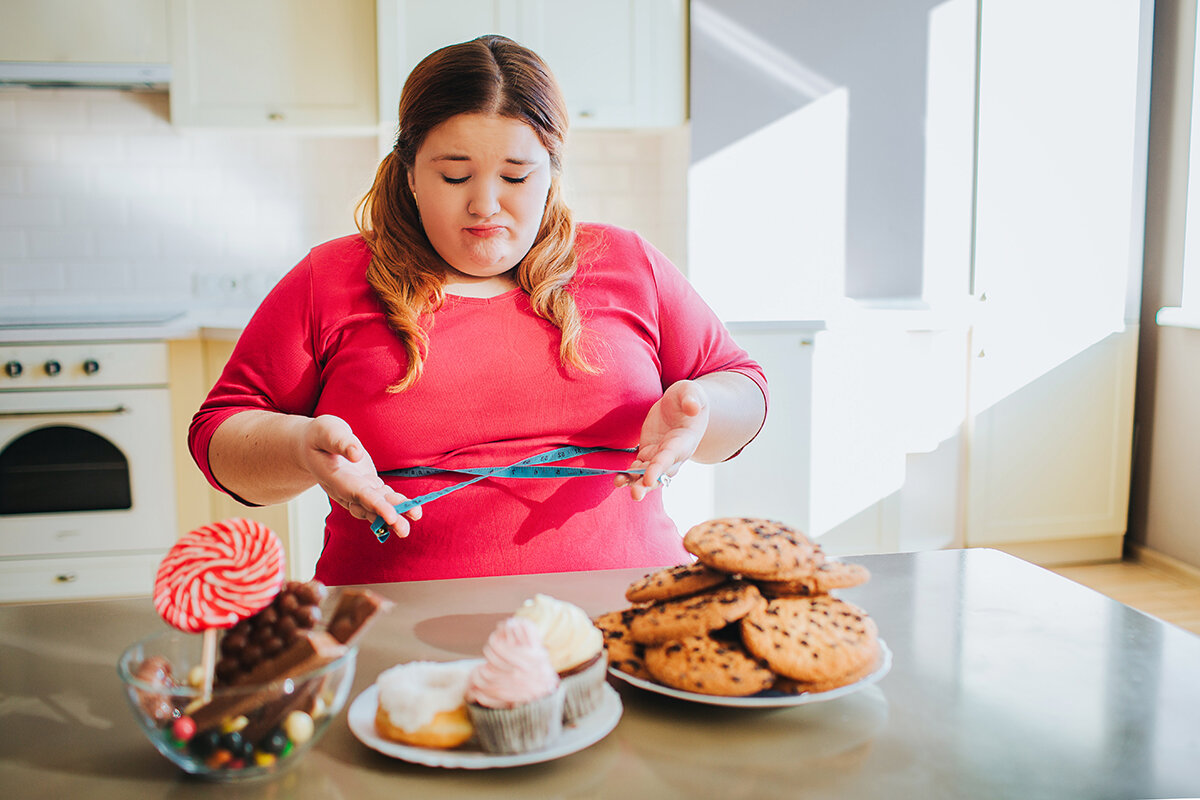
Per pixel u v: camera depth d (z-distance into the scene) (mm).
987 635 848
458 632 840
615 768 636
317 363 1185
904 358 3047
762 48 2969
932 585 968
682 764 641
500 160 1076
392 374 1141
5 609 925
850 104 3016
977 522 3170
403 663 779
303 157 3258
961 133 3064
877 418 3035
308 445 911
